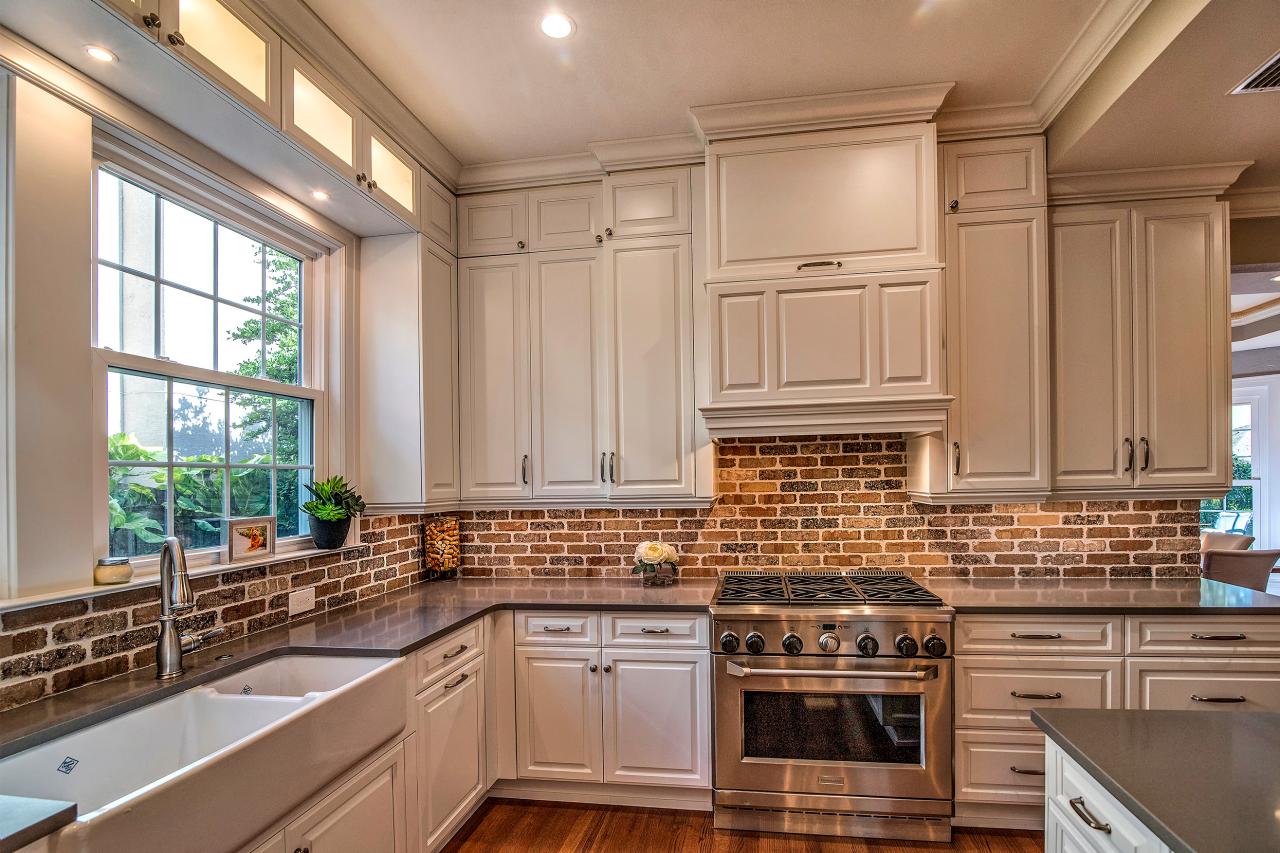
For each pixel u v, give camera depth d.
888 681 2.26
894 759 2.28
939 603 2.30
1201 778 1.00
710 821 2.44
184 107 1.69
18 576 1.40
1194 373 2.53
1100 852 1.08
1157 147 2.35
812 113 2.46
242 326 2.19
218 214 2.06
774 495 2.95
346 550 2.51
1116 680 2.27
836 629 2.28
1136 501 2.75
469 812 2.32
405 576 2.91
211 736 1.57
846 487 2.91
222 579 1.96
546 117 2.54
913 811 2.27
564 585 2.90
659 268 2.75
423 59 2.14
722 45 2.10
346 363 2.59
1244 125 2.19
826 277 2.47
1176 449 2.53
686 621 2.46
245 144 1.89
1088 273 2.57
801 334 2.49
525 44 2.08
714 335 2.54
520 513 3.13
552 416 2.87
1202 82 1.93
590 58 2.16
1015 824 2.35
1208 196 2.54
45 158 1.47
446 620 2.24
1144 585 2.63
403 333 2.64
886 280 2.44
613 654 2.50
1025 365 2.51
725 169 2.55
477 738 2.40
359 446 2.65
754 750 2.34
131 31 1.40
